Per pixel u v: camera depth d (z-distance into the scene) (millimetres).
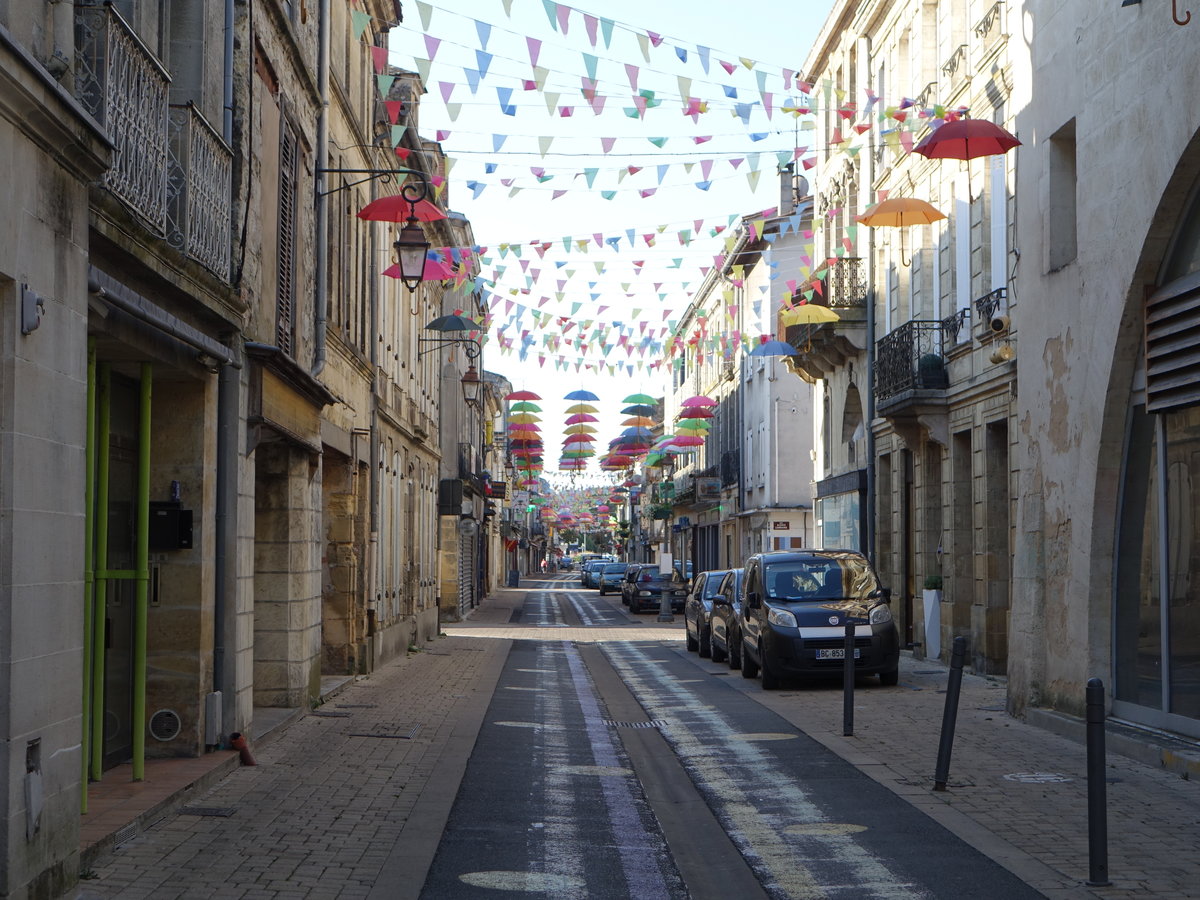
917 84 23844
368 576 20125
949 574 22188
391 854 7488
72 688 6496
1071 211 13625
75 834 6531
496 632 34625
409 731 12930
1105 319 12164
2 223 5691
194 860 7297
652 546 88938
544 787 10016
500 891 6809
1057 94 13422
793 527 42906
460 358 43406
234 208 11188
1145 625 11906
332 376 17500
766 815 8922
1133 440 12180
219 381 10828
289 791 9484
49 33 6406
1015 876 7004
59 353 6379
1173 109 10734
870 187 27422
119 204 7641
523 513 94938
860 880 7035
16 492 5812
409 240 14875
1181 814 8617
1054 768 10547
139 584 9203
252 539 11523
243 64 11336
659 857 7711
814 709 15305
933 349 23016
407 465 26266
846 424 30375
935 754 11398
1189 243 11078
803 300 28203
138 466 10133
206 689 10492
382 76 11766
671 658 25125
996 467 20000
